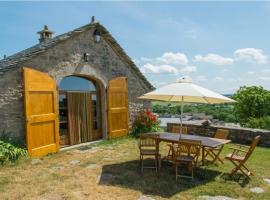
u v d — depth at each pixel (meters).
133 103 12.56
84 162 7.88
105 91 11.20
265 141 10.41
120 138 11.55
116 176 6.65
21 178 6.39
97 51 10.78
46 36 13.59
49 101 8.90
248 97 19.33
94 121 11.28
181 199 5.39
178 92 6.60
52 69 9.12
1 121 7.93
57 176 6.59
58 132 9.20
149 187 5.96
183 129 8.97
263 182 6.41
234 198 5.50
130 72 12.39
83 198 5.31
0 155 7.15
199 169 7.29
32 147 8.20
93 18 10.48
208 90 7.18
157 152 7.16
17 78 8.27
